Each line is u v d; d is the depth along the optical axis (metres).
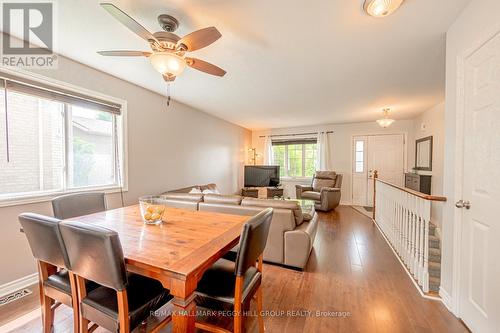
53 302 1.57
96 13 1.68
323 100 3.95
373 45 2.11
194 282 1.05
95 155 2.83
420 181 4.41
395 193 2.98
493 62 1.34
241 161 6.62
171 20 1.72
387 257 2.77
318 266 2.54
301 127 6.64
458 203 1.65
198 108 4.56
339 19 1.72
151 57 1.68
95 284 1.38
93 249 1.02
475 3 1.50
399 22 1.76
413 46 2.12
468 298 1.57
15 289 2.01
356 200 6.08
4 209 1.96
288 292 2.03
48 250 1.21
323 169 6.30
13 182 2.08
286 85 3.20
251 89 3.38
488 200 1.38
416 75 2.82
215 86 3.27
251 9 1.62
